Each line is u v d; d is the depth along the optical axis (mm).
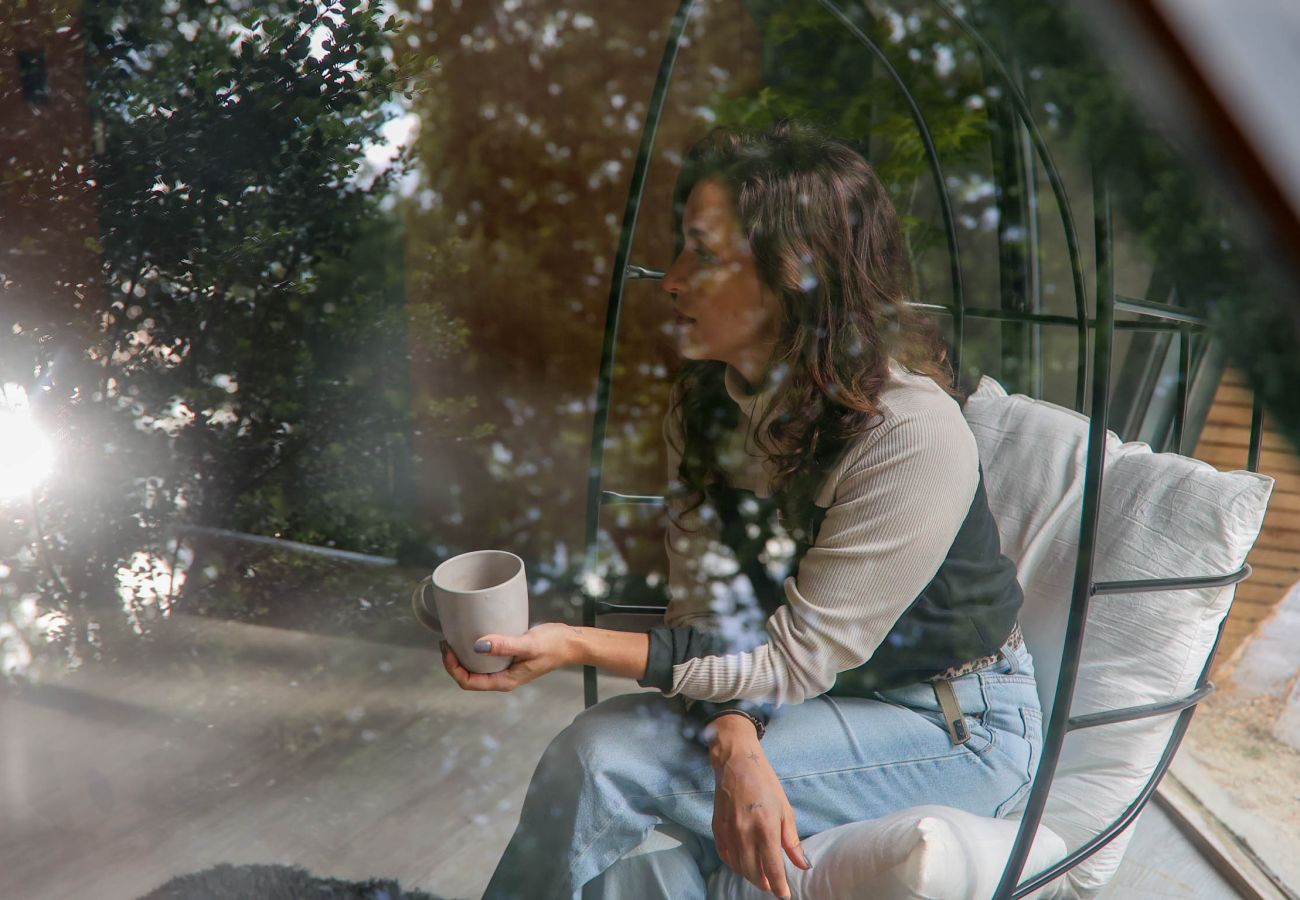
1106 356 874
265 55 1913
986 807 1127
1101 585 989
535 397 2543
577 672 2188
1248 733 1551
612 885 1063
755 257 1110
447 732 1889
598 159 2459
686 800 1056
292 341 2092
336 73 2006
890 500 1048
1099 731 1169
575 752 1081
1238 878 1499
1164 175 528
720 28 2246
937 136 1812
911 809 1015
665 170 2439
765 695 1055
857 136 1911
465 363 2457
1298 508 1335
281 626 2051
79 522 1875
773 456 1146
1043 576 1263
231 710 1847
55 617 1872
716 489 1270
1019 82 979
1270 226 481
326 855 1559
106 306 1867
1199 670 1148
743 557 1232
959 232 1877
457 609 1011
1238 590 1458
